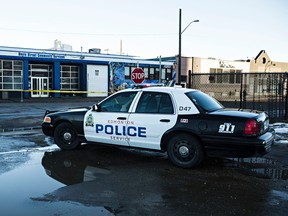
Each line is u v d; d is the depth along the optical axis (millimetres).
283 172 6230
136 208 4449
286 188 5320
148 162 6879
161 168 6430
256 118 5984
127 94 7109
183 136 6352
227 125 5984
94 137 7402
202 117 6211
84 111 7641
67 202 4629
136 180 5668
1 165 6500
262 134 6105
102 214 4238
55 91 32938
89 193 4992
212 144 6098
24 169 6246
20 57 33281
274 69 50125
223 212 4352
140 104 6867
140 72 14211
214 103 7031
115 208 4438
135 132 6801
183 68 42469
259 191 5172
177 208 4469
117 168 6406
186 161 6379
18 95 34031
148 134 6648
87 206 4496
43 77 36125
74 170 6234
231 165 6699
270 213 4328
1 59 32719
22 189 5141
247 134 5836
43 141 9000
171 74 43312
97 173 6059
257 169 6422
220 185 5449
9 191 5051
